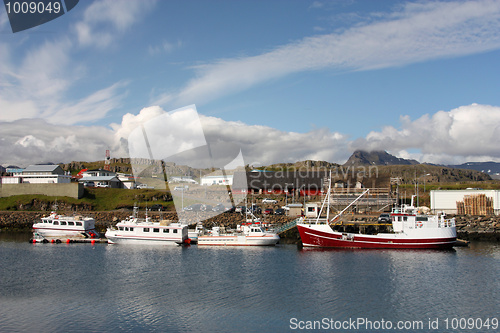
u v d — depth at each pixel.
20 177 121.50
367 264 56.66
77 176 144.12
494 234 83.19
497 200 99.69
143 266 55.56
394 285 46.44
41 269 53.62
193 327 34.81
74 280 48.28
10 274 50.91
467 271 52.75
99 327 34.72
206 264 56.81
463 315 37.75
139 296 42.31
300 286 45.97
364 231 79.88
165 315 37.31
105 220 99.25
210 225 90.44
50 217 78.69
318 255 63.25
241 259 60.25
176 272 52.22
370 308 39.31
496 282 47.69
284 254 64.19
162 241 73.69
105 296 42.38
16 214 101.31
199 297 42.12
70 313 37.72
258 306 39.56
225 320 36.25
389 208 97.38
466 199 102.44
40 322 35.66
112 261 58.81
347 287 45.56
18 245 72.75
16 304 39.97
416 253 64.69
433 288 45.34
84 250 67.94
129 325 35.12
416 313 38.09
